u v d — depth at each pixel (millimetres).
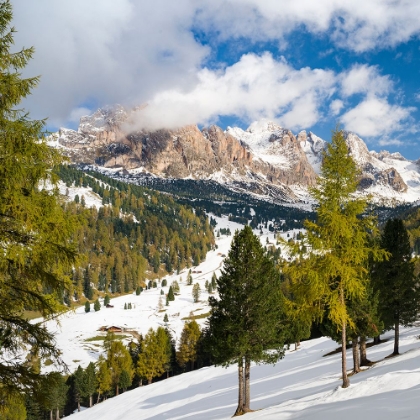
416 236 176500
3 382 8734
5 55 9000
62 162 9555
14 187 8742
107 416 43438
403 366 22047
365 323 27891
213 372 52156
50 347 9383
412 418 10938
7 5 9062
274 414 18469
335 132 19188
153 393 48375
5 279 9297
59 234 9477
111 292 166375
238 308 23578
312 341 59781
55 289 9539
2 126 8766
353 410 13898
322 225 19469
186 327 74500
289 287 20406
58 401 55562
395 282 32250
